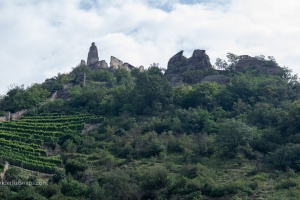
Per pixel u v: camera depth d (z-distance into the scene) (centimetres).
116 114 15900
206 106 15262
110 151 12862
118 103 16175
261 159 11488
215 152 11938
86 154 12888
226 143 11894
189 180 10038
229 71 18950
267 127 13338
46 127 15175
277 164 10994
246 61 19262
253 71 18325
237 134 11894
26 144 13788
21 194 9806
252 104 15400
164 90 16050
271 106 14762
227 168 11131
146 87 15900
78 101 17450
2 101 18838
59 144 13875
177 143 12506
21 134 14612
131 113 15412
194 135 12988
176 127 13625
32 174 11719
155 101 15638
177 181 10050
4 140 13850
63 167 12088
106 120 15225
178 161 11700
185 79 18300
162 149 12256
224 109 15262
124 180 10306
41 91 18988
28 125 15525
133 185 10156
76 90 18775
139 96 15850
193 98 15712
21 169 11769
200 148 12050
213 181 10031
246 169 11006
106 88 18425
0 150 12938
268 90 15762
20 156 12575
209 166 11275
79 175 11350
